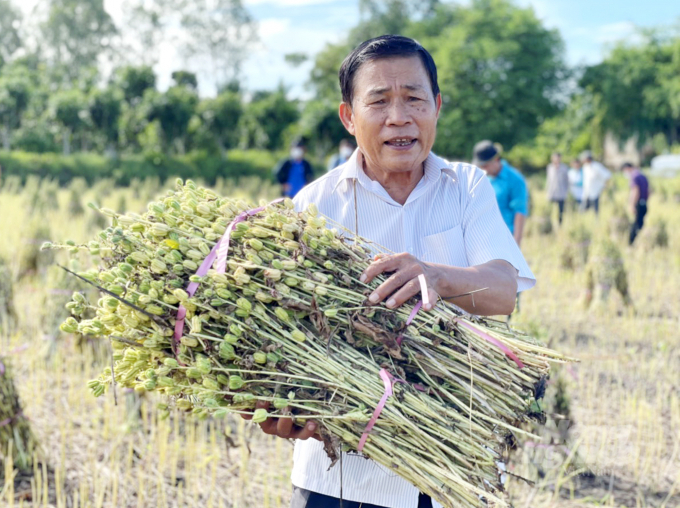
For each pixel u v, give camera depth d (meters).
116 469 3.81
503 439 1.73
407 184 1.98
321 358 1.68
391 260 1.72
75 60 58.56
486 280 1.79
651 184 24.22
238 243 1.75
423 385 1.74
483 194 1.99
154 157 33.66
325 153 38.53
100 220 11.44
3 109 34.56
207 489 3.90
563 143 56.09
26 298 7.39
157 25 59.38
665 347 6.45
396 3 51.31
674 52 47.12
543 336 4.68
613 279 7.82
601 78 49.75
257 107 40.25
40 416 4.69
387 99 1.79
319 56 53.03
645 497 3.97
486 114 40.34
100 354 5.73
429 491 1.67
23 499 3.70
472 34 41.41
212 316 1.70
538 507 3.81
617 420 4.93
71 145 37.31
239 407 1.73
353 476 1.92
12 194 18.25
